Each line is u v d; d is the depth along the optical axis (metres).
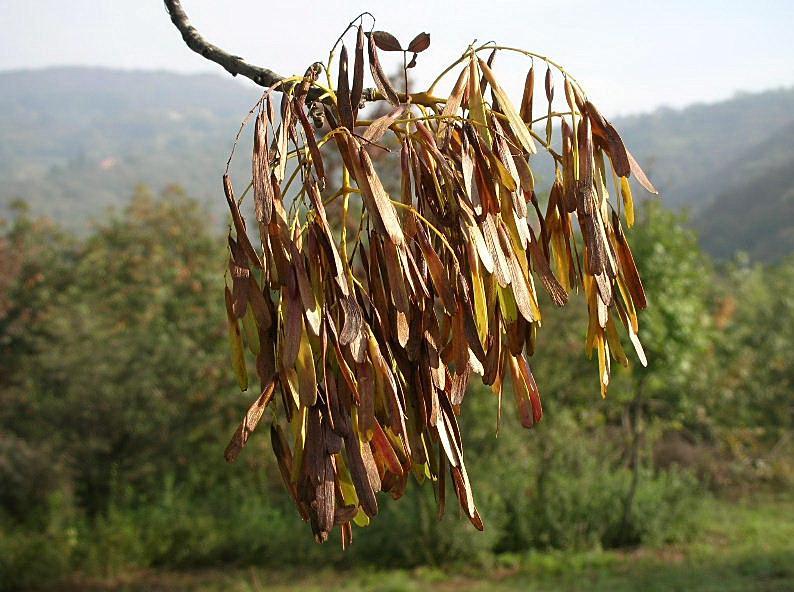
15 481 11.12
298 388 1.07
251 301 1.09
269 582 9.92
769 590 8.67
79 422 11.73
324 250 1.08
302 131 1.14
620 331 9.98
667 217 10.59
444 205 1.22
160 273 16.45
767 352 16.95
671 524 11.14
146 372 12.02
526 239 1.22
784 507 12.98
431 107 1.29
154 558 10.77
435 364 1.16
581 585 9.23
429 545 10.25
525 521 10.62
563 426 10.90
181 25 1.69
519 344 1.27
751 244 58.25
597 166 1.31
